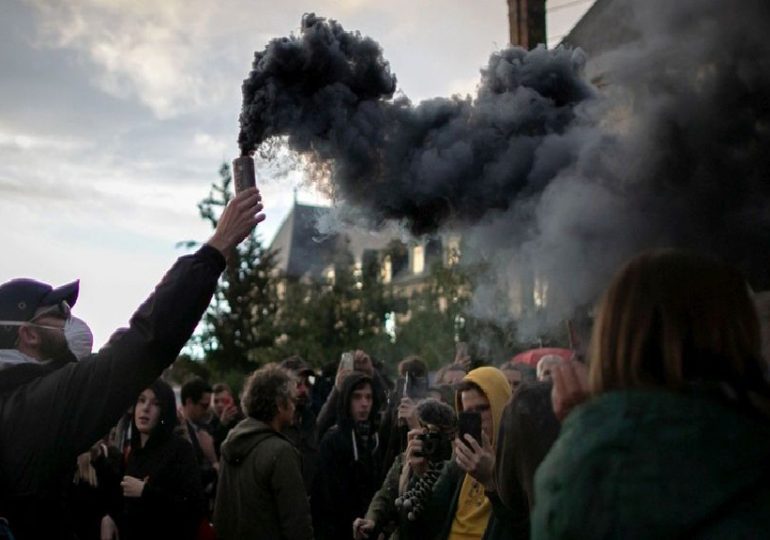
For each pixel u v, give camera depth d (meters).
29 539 2.47
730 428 1.33
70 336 3.35
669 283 1.47
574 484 1.36
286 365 6.96
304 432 6.11
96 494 4.35
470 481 3.63
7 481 2.48
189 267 2.61
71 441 2.51
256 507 4.30
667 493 1.30
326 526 5.35
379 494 4.47
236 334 23.16
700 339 1.44
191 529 4.80
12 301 2.84
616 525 1.31
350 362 6.30
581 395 1.92
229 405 7.46
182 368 22.81
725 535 1.26
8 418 2.51
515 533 2.79
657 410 1.36
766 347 1.85
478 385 3.68
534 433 2.56
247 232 2.72
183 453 4.85
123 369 2.52
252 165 2.79
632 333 1.47
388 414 5.51
